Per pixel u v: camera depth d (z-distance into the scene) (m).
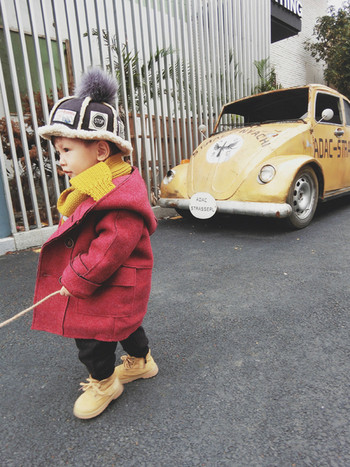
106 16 4.79
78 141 1.30
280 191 3.84
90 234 1.36
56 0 4.27
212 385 1.70
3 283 3.15
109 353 1.48
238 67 7.38
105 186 1.28
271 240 4.05
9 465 1.31
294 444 1.33
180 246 4.02
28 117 4.39
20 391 1.73
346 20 13.22
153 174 5.59
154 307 2.53
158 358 1.94
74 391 1.72
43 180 4.29
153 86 5.51
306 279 2.88
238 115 5.66
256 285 2.82
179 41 5.95
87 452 1.35
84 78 1.32
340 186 5.34
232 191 4.11
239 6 7.25
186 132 6.29
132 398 1.64
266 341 2.04
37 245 4.29
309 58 14.34
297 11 10.88
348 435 1.36
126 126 5.14
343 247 3.64
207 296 2.67
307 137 4.60
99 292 1.38
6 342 2.18
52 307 1.42
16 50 5.56
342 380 1.68
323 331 2.11
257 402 1.57
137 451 1.35
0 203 4.04
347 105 5.81
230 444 1.35
